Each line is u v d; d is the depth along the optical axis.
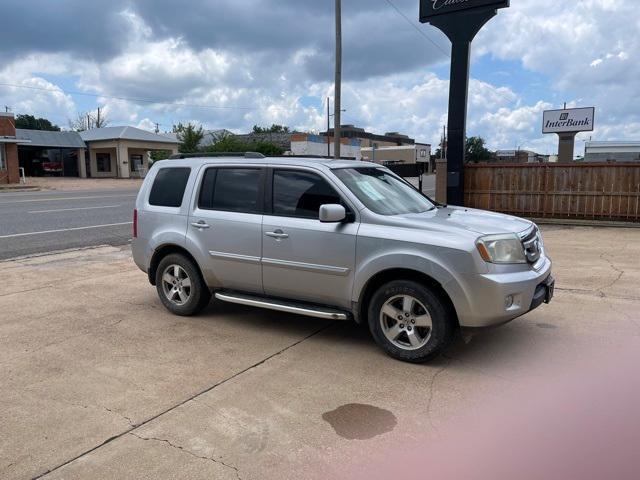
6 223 13.83
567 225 12.73
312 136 54.19
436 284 4.33
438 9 13.05
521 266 4.40
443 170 14.61
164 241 5.75
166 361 4.52
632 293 6.55
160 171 5.99
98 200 21.50
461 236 4.24
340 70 19.22
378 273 4.52
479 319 4.18
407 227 4.46
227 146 49.88
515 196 13.57
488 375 4.18
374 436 3.29
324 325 5.48
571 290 6.74
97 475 2.92
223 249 5.34
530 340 4.96
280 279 5.05
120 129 50.22
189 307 5.70
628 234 11.21
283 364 4.45
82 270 8.15
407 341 4.52
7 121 34.12
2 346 4.87
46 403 3.75
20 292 6.80
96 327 5.42
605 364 4.36
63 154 50.88
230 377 4.18
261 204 5.17
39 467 2.99
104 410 3.65
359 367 4.38
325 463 3.01
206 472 2.93
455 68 13.22
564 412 3.54
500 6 12.39
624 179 12.35
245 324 5.52
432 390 3.93
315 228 4.78
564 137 20.30
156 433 3.35
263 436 3.30
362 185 5.00
